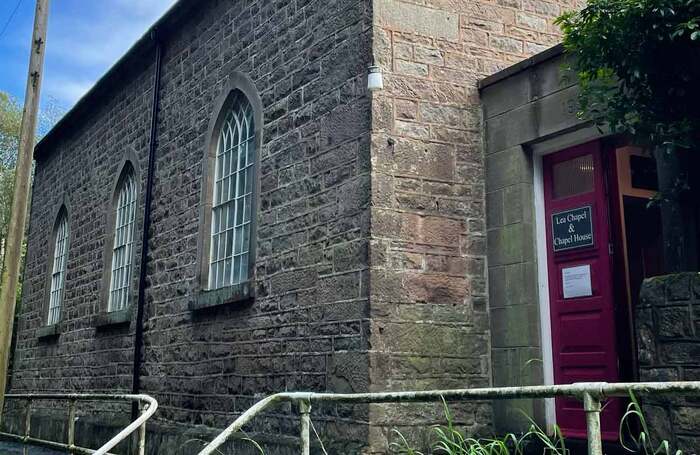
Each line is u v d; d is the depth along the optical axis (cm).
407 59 708
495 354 692
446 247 692
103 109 1402
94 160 1422
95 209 1383
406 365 648
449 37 738
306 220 744
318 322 702
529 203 693
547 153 705
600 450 265
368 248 654
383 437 625
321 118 746
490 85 736
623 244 653
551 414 658
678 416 448
